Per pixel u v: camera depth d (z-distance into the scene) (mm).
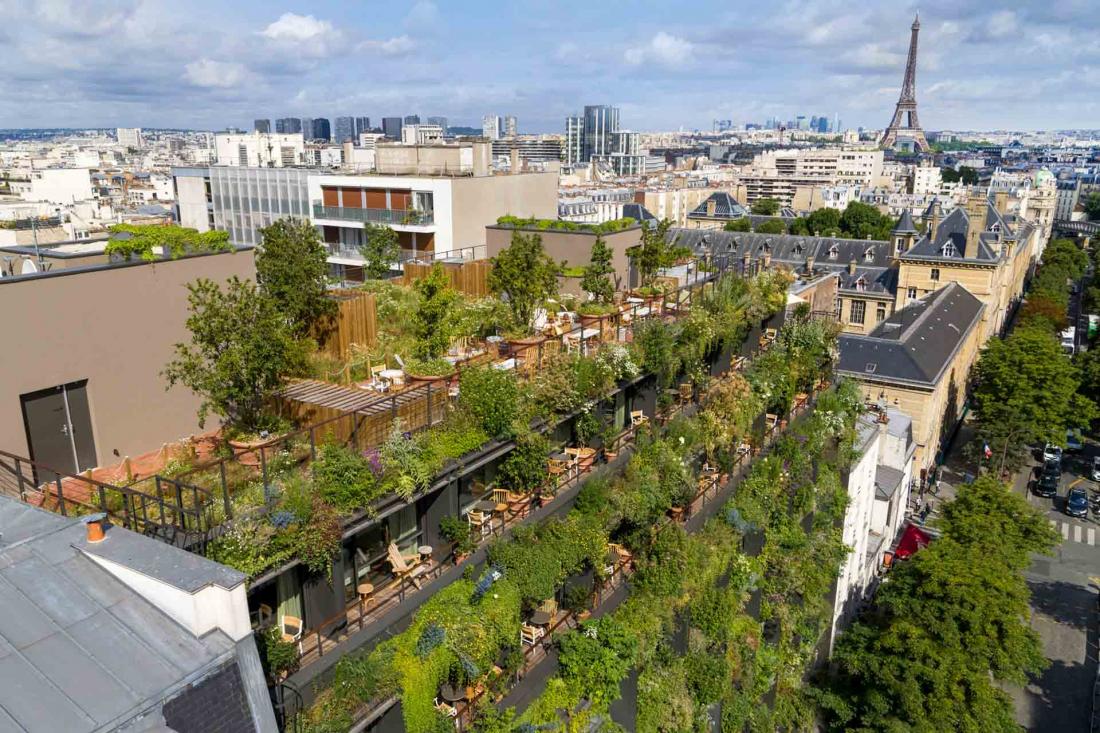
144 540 14375
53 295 19391
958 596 36781
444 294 27656
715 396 32750
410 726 17062
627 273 43625
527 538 21703
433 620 18438
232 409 19688
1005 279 119625
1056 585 57281
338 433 20328
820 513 39469
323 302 27078
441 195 58688
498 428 22188
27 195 147125
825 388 45375
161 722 11844
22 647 12008
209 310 18391
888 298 106500
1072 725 42875
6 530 14703
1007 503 48062
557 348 28078
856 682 39500
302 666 16375
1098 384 78438
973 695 34906
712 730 27844
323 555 16594
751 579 30672
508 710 19391
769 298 41562
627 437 29297
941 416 77562
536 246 30453
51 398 19797
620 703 22234
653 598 24781
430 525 21469
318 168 86938
